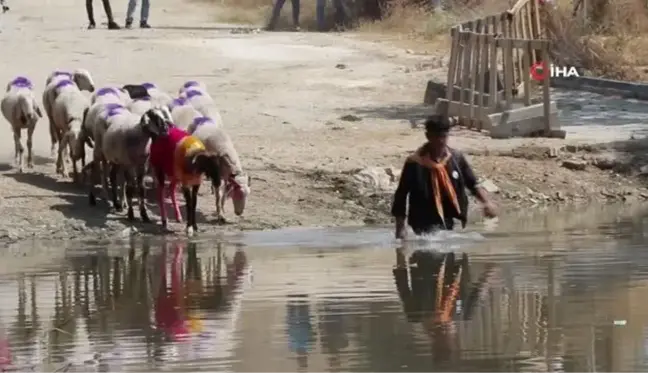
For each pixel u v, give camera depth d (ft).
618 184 123.44
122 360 62.08
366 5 256.11
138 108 113.09
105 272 87.51
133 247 99.25
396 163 126.82
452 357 60.49
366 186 118.01
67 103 119.55
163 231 105.70
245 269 86.48
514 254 89.10
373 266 85.81
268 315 70.95
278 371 58.95
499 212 114.11
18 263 92.22
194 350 63.67
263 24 269.23
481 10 222.28
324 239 100.37
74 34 233.14
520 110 138.31
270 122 151.23
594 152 130.52
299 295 76.33
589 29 192.44
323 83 178.81
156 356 62.54
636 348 61.41
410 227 97.60
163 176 105.50
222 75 186.70
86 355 63.31
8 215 107.86
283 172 122.11
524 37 155.22
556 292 74.95
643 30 201.05
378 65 194.49
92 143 118.32
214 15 286.66
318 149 133.90
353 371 58.59
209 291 78.89
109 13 247.29
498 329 65.77
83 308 75.00
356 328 66.95
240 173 109.19
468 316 69.15
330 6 275.18
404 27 239.30
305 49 212.64
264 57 204.13
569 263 84.79
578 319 67.67
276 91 173.37
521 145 132.36
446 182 94.48
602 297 73.31
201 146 104.32
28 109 121.60
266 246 97.55
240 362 60.85
